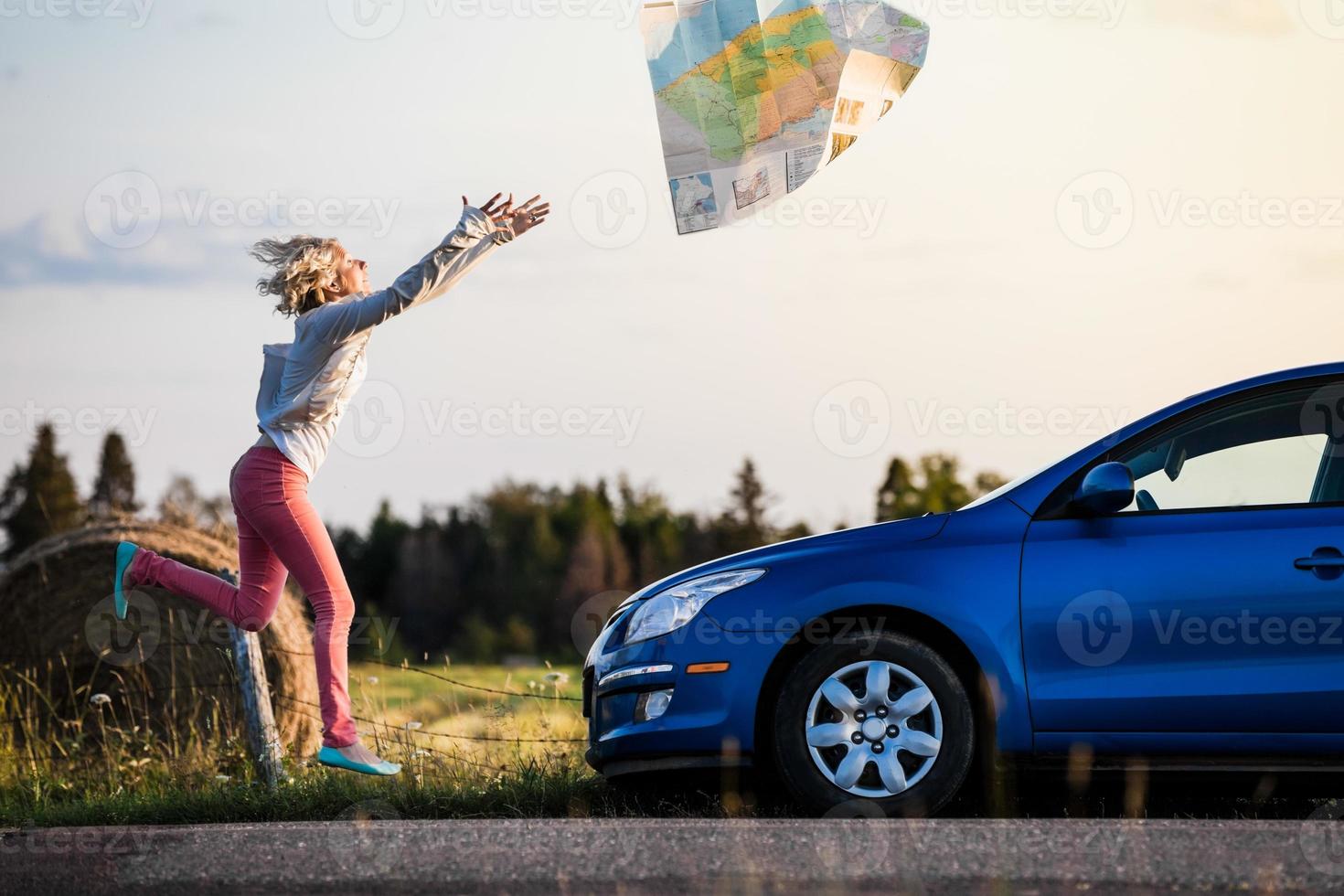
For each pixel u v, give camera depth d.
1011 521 11.82
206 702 20.45
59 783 17.73
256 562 12.46
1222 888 7.93
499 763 16.66
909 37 13.60
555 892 8.33
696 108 13.55
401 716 17.80
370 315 11.62
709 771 11.74
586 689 13.19
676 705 11.73
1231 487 11.73
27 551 21.75
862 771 11.46
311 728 20.17
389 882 8.57
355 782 15.02
